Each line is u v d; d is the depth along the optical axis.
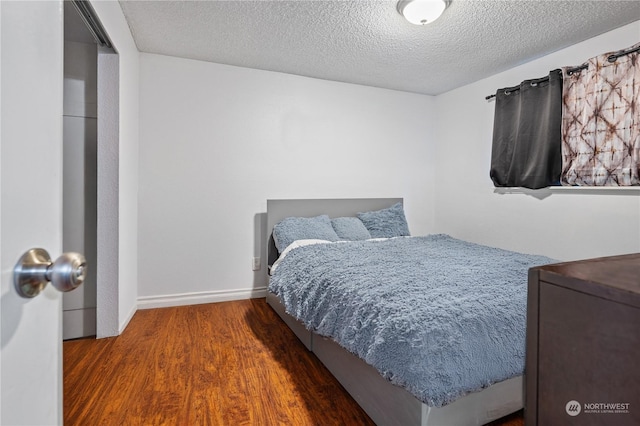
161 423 1.49
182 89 3.04
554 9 2.18
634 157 2.25
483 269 1.98
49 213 0.55
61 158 0.58
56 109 0.57
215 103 3.16
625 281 0.52
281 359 2.09
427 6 2.07
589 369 0.52
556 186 2.78
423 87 3.84
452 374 1.20
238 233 3.29
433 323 1.29
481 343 1.29
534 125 2.93
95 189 2.37
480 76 3.46
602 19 2.30
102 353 2.13
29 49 0.50
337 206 3.62
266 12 2.28
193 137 3.10
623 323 0.48
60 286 0.49
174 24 2.45
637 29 2.30
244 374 1.91
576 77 2.60
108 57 2.26
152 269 3.01
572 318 0.55
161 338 2.37
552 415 0.58
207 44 2.77
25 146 0.49
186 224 3.10
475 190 3.64
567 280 0.56
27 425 0.49
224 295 3.25
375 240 3.07
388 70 3.30
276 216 3.33
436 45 2.73
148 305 3.00
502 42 2.67
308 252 2.57
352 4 2.17
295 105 3.46
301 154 3.51
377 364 1.33
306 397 1.70
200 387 1.77
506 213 3.29
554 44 2.69
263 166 3.36
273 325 2.65
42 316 0.53
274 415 1.55
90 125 2.35
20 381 0.48
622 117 2.31
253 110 3.30
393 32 2.52
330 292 1.83
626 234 2.35
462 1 2.10
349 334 1.54
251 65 3.21
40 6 0.53
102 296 2.35
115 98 2.29
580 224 2.64
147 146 2.96
